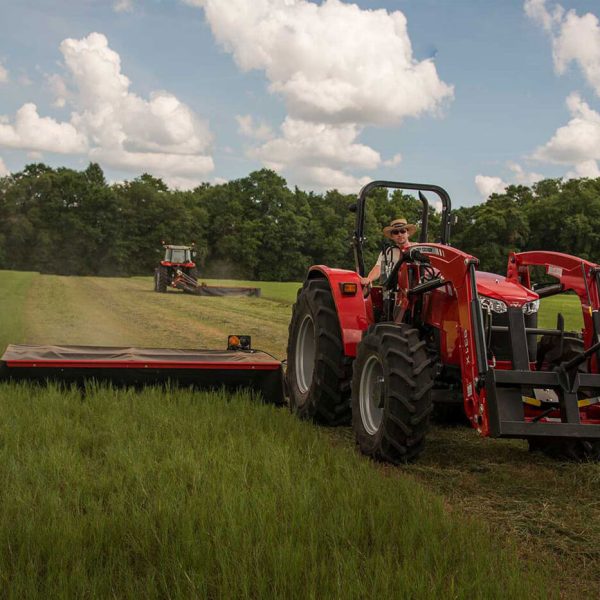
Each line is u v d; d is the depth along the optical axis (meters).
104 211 85.69
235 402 5.76
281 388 6.22
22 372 5.71
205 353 6.72
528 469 4.57
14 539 2.85
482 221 76.06
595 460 4.68
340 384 5.66
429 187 6.03
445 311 4.88
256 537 2.88
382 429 4.55
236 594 2.44
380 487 3.63
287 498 3.31
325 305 5.80
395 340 4.62
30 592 2.39
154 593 2.44
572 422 4.11
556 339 4.84
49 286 28.48
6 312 15.04
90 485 3.51
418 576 2.58
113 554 2.75
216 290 25.36
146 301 21.08
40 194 85.00
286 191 94.50
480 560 2.76
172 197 89.88
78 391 5.68
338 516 3.12
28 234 82.81
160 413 5.06
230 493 3.30
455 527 3.13
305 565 2.65
